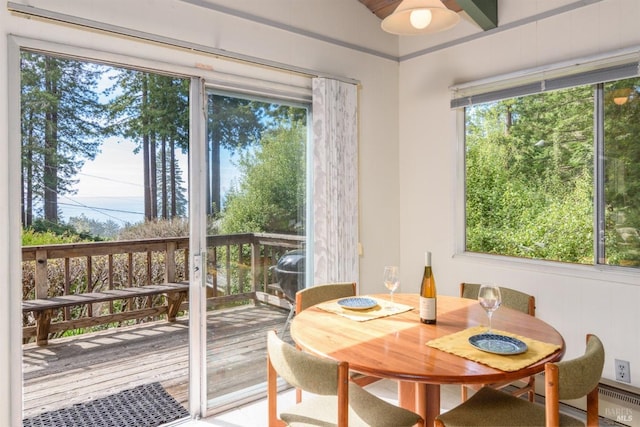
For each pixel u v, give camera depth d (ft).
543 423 5.17
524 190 9.73
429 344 5.24
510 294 7.53
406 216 12.05
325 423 5.30
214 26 8.43
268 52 9.30
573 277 8.59
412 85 11.82
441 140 11.12
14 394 6.41
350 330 5.84
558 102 9.05
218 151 8.75
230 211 8.95
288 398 9.27
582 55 8.41
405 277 12.12
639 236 7.94
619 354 7.93
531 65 9.23
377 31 11.61
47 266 13.10
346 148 10.54
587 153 8.63
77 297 12.73
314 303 8.04
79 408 8.98
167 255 15.71
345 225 10.50
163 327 14.71
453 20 6.73
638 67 7.63
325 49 10.41
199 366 8.46
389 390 9.47
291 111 9.90
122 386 10.10
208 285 8.64
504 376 4.35
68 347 12.72
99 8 7.04
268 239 9.57
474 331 5.72
